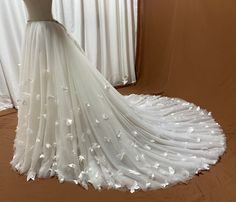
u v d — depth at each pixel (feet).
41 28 5.63
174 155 6.10
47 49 5.62
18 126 6.10
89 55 10.04
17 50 9.06
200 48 8.32
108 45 10.07
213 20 7.89
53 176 5.81
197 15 8.20
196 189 5.47
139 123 6.37
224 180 5.67
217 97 8.02
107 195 5.36
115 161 5.75
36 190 5.56
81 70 5.86
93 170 5.62
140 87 10.01
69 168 5.69
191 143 6.45
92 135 5.74
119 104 6.24
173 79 9.14
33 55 5.66
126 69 10.33
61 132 5.61
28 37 5.74
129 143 5.94
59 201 5.29
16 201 5.36
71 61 5.80
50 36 5.67
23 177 5.89
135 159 5.81
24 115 5.89
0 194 5.53
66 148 5.61
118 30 9.96
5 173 6.05
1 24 8.70
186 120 7.39
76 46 6.09
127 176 5.63
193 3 8.21
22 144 6.02
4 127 7.91
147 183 5.47
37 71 5.63
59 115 5.63
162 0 9.04
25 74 5.82
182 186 5.54
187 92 8.75
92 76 6.00
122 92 9.73
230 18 7.54
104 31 9.82
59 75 5.65
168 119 7.31
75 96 5.71
